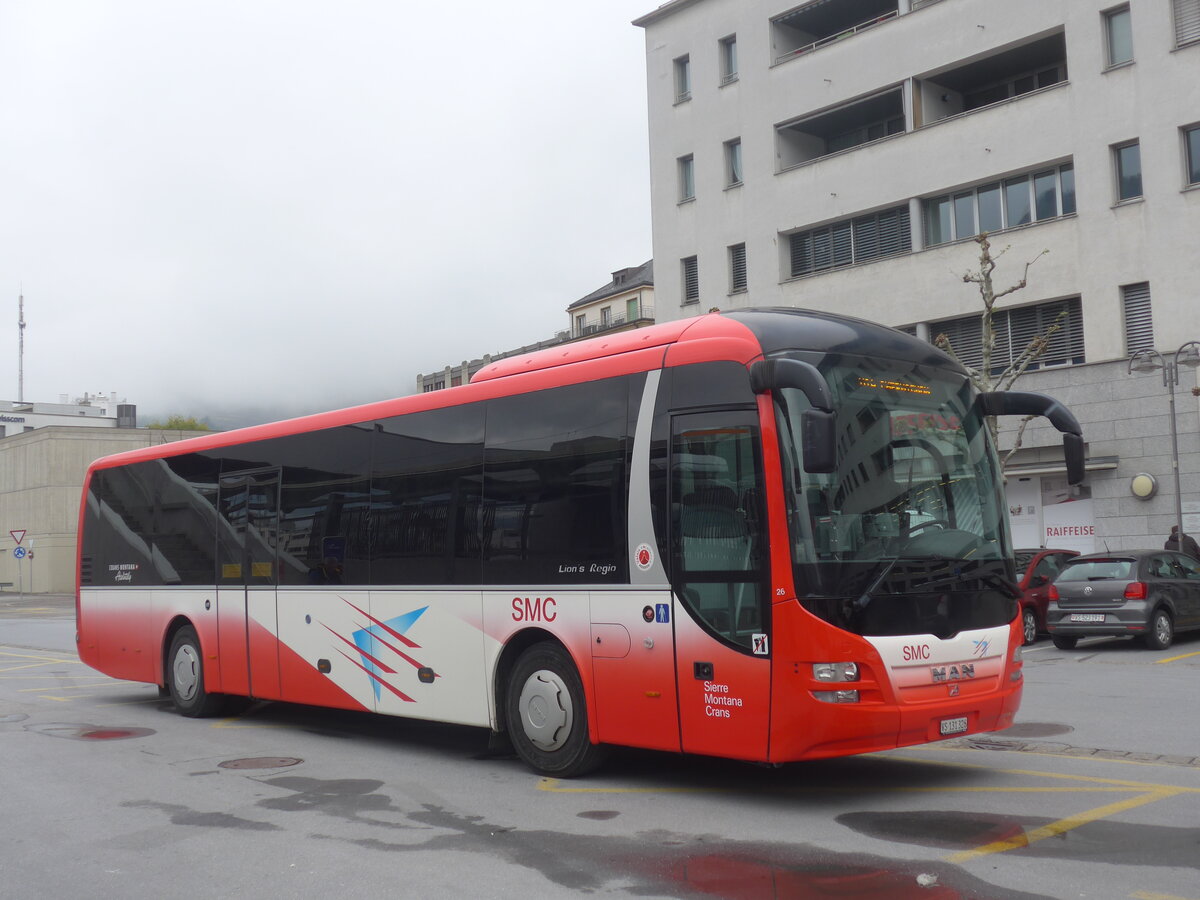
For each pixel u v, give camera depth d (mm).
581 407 9133
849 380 8078
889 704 7500
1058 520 28141
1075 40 28016
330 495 11750
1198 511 25469
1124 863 6258
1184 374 25797
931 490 8242
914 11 31375
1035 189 29078
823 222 33562
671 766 9641
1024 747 10156
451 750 10938
